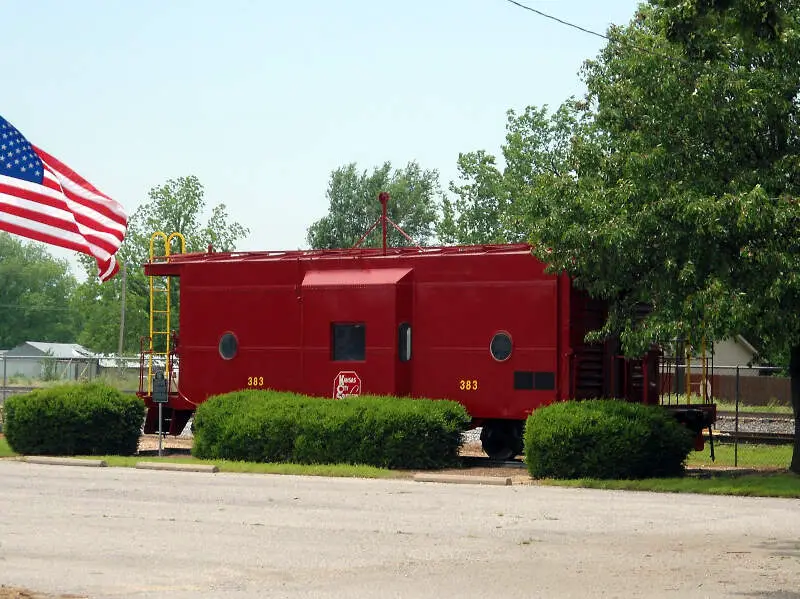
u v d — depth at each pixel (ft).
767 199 66.80
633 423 72.49
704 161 73.15
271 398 85.66
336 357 90.53
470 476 74.13
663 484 68.95
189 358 96.73
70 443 89.40
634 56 74.33
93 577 39.01
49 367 255.09
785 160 70.28
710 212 67.67
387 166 269.44
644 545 47.11
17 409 90.33
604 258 73.61
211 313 96.07
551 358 83.05
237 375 94.53
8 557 42.98
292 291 92.99
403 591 37.09
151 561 42.42
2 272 541.75
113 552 44.32
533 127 187.83
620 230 70.74
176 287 224.74
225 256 98.27
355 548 46.03
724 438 104.58
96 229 90.17
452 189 197.47
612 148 84.07
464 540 48.29
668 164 72.02
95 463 82.38
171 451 96.37
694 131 72.43
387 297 88.17
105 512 56.24
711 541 48.26
